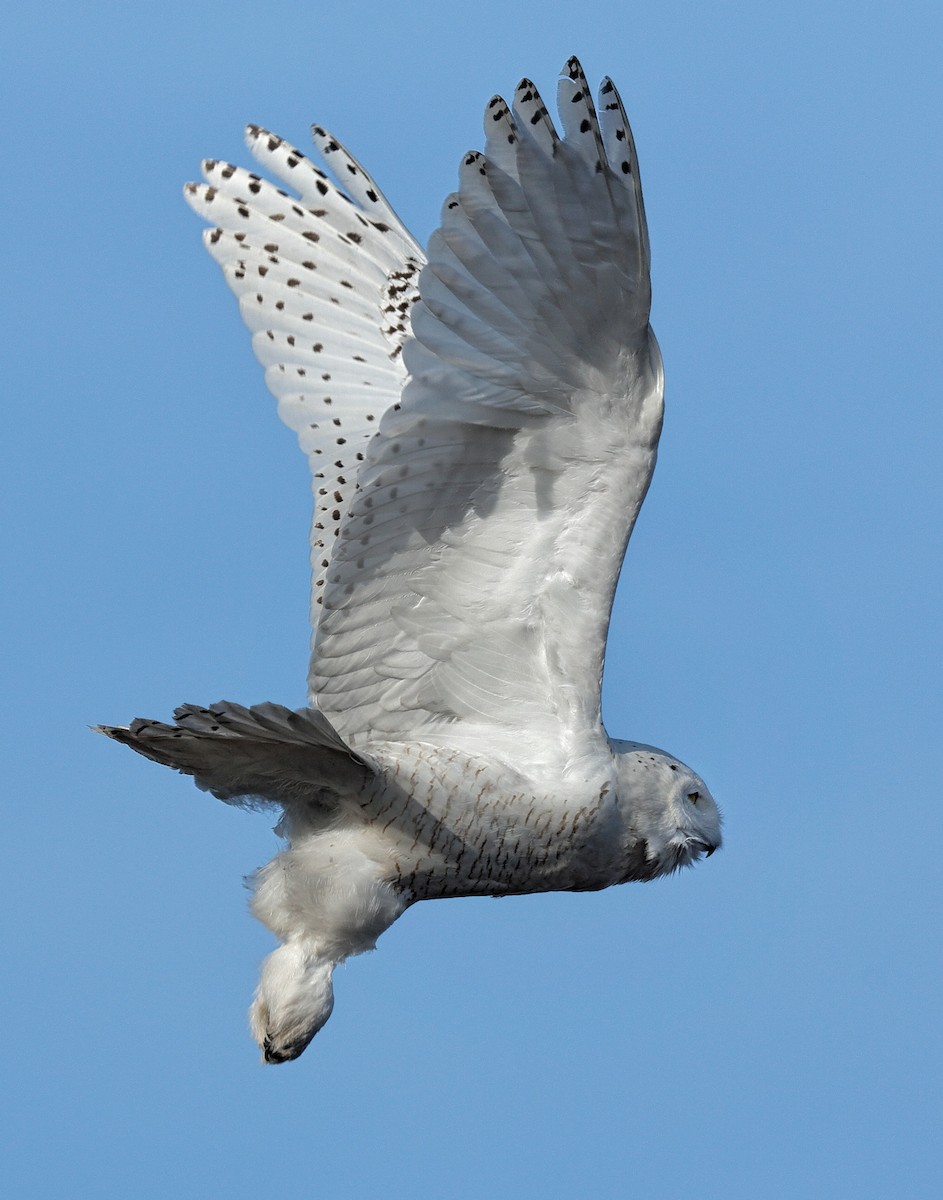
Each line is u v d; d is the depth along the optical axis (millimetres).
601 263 9570
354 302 12406
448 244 9531
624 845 11164
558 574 10547
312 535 12023
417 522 10297
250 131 12500
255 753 10297
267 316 12359
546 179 9398
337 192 12492
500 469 10219
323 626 10523
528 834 10719
